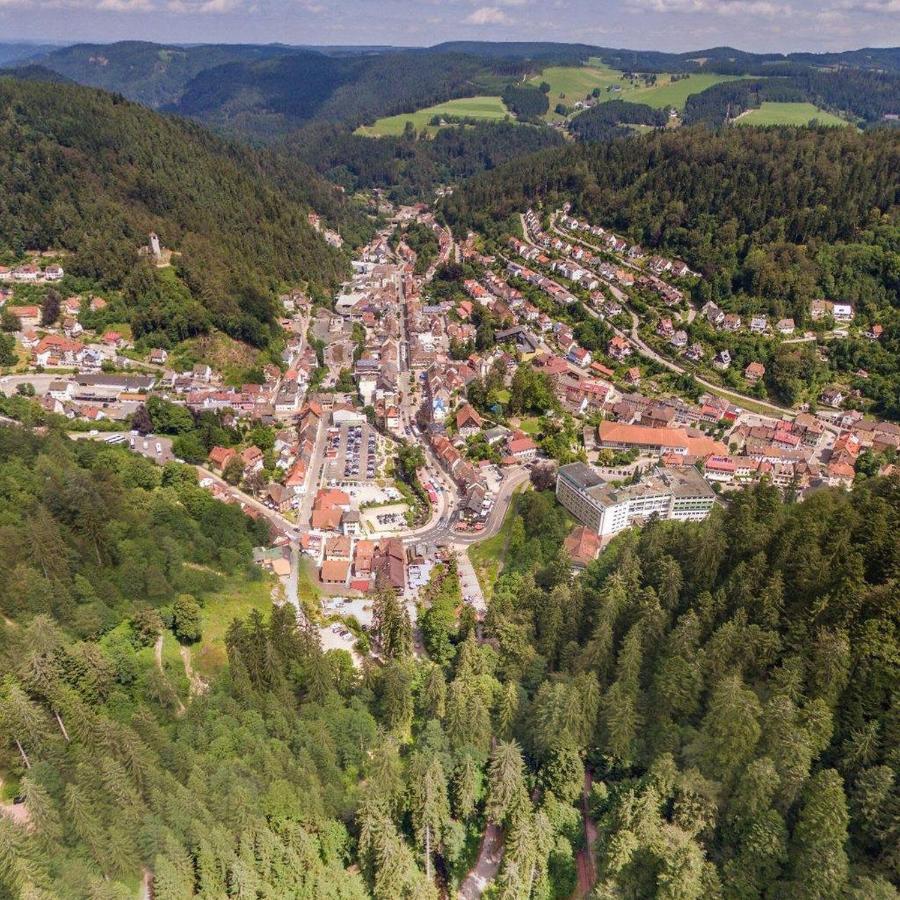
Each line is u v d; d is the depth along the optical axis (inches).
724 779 3799.2
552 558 7096.5
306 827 3907.5
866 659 3909.9
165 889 3166.8
